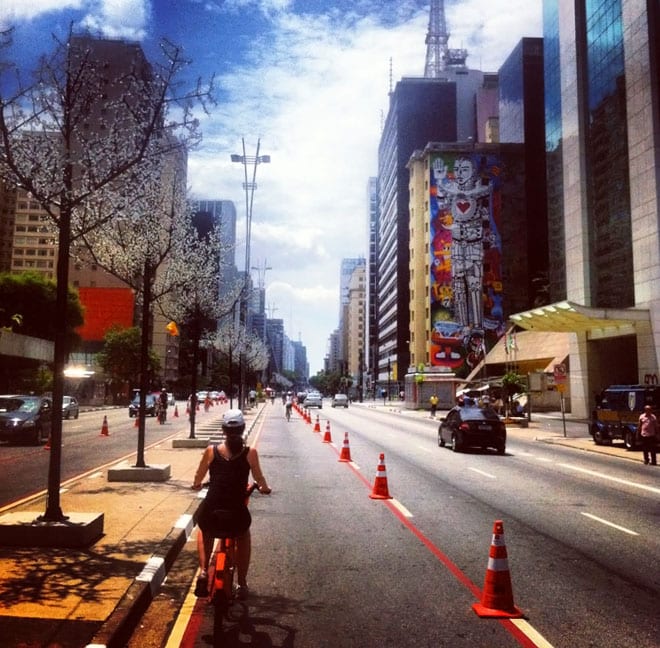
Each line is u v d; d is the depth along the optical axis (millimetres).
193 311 22219
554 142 58406
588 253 43281
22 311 59094
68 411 42062
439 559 7555
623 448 23766
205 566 5348
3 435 22125
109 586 5777
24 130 7867
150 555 6898
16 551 7039
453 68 140125
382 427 37188
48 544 7289
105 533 7969
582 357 43875
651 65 35781
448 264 101875
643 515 10664
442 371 98312
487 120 129875
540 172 103938
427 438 28734
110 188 9453
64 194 7965
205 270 21828
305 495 12352
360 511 10695
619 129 39344
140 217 13906
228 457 5477
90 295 99000
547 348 61844
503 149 104688
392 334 129125
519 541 8586
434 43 152750
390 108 138125
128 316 99062
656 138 35344
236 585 6168
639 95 36750
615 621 5445
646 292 35938
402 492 12883
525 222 103188
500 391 52219
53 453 7715
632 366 43344
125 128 8508
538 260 102375
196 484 5594
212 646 4801
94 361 96375
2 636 4578
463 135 137500
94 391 82438
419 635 5086
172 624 5270
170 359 125938
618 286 39750
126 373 82625
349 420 45281
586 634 5137
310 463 17875
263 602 5875
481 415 22141
